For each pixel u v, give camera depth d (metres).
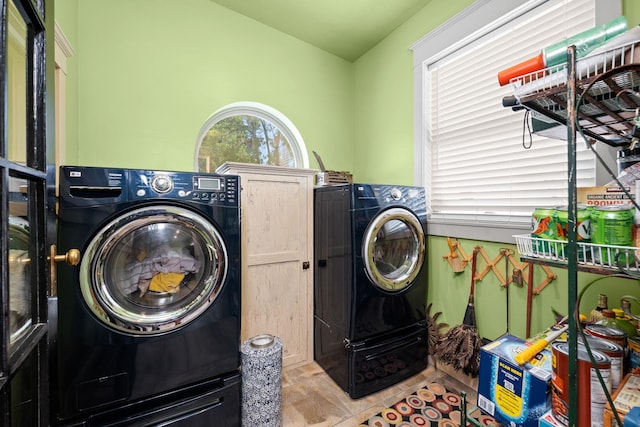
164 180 1.28
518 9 1.57
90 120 1.66
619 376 0.75
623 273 0.67
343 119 2.78
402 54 2.30
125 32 1.77
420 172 2.14
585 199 0.87
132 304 1.26
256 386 1.42
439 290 2.02
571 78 0.66
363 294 1.74
